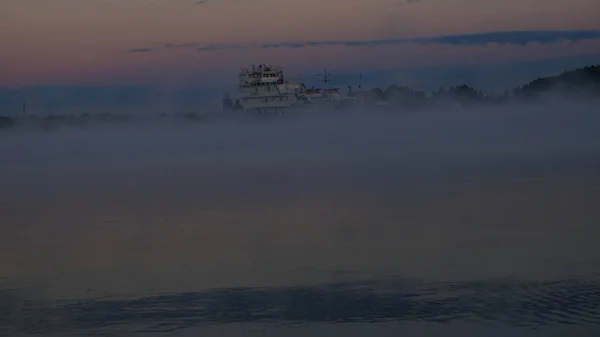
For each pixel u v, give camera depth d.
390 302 15.75
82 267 19.48
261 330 14.45
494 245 20.64
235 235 23.16
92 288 17.48
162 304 16.14
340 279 17.66
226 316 15.26
